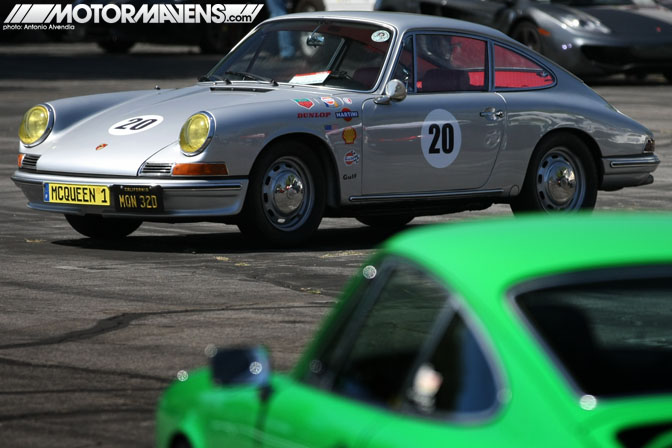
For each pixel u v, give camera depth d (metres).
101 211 32.94
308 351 11.32
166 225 39.34
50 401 19.25
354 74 35.25
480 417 8.63
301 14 37.66
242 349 11.23
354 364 10.43
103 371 21.08
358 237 37.25
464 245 9.93
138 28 112.19
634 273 9.32
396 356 10.02
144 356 22.09
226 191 32.28
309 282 29.34
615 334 11.38
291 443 10.47
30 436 17.47
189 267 31.27
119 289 28.22
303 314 25.70
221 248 34.44
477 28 37.12
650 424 8.41
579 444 8.20
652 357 9.30
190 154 31.98
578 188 38.25
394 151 34.81
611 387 8.98
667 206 43.78
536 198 37.47
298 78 35.62
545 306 9.10
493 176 36.56
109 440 17.31
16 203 43.81
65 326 24.45
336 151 33.91
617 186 39.19
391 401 9.65
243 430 11.42
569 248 9.66
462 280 9.41
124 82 86.00
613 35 81.06
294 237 33.91
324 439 9.93
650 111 71.25
